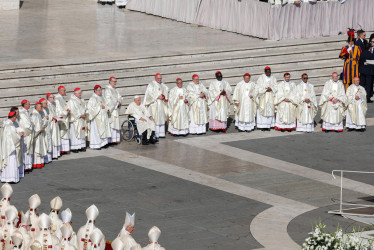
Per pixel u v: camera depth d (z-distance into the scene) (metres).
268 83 74.25
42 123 61.47
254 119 74.31
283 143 70.31
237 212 53.56
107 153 66.31
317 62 87.50
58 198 43.75
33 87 74.25
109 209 53.28
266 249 47.41
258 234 49.81
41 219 40.56
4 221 45.50
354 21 92.94
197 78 72.75
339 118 74.12
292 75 84.75
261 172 62.00
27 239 41.97
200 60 83.19
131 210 53.31
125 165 63.00
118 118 68.81
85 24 98.81
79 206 53.66
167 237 48.88
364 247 43.12
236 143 70.06
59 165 62.78
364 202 55.91
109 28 96.44
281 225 51.41
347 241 43.75
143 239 48.41
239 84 73.94
